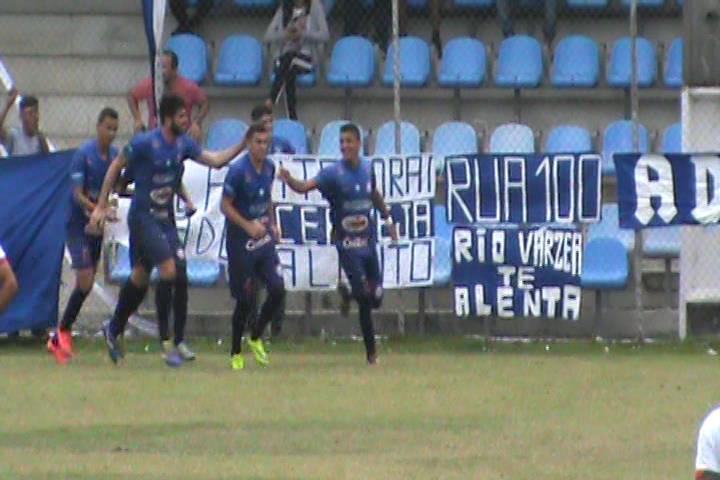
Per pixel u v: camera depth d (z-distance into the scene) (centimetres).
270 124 5141
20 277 5703
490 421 4131
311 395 4528
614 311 6041
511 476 3459
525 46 7106
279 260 5497
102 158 5297
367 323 5231
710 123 5928
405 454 3706
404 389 4656
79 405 4341
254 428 4016
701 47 5912
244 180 5062
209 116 7150
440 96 7150
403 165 5812
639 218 5762
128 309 5159
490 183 5775
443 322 6003
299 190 5194
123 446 3778
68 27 7231
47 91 7169
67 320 5297
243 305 5094
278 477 3434
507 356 5481
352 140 5191
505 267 5775
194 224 5878
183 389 4628
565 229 5747
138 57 7181
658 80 7262
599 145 7038
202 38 7312
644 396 4553
